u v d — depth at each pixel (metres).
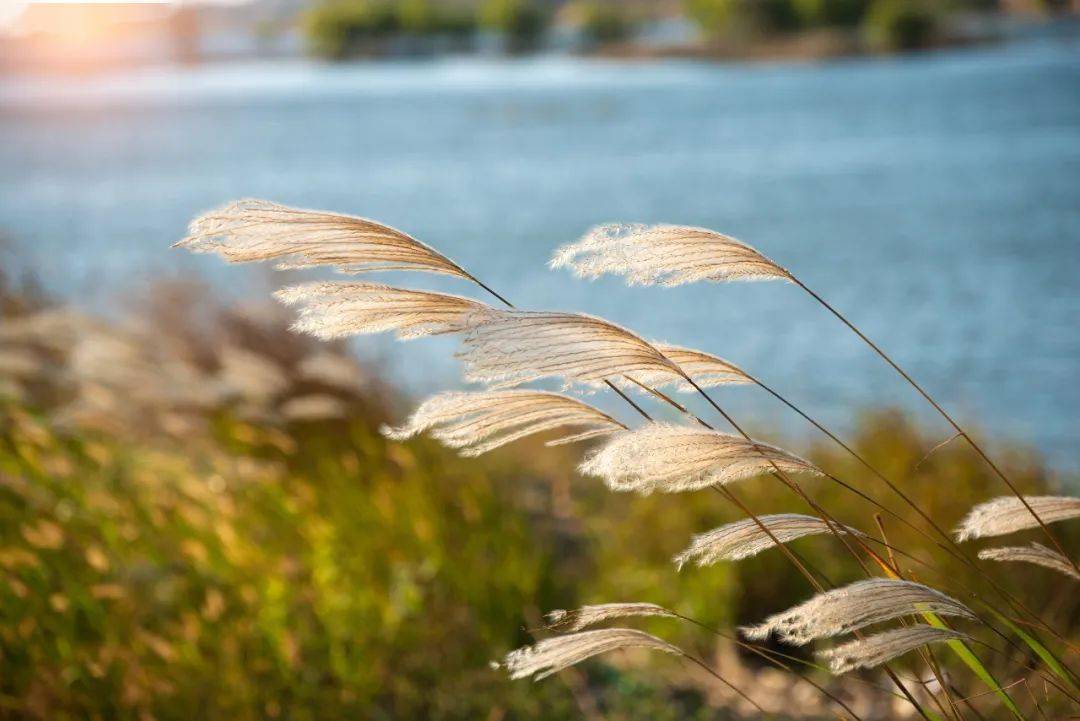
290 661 4.04
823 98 82.31
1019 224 24.92
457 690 4.29
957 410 10.59
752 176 39.72
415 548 5.10
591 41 199.62
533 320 1.77
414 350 10.88
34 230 29.39
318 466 6.24
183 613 4.10
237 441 6.55
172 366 6.46
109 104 121.31
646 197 34.78
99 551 4.16
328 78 193.88
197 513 4.83
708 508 5.99
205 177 47.16
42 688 3.64
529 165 48.16
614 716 4.35
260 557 4.66
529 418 2.11
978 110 64.50
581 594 5.35
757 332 15.26
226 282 8.94
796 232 25.92
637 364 1.79
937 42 146.12
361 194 39.09
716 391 11.32
